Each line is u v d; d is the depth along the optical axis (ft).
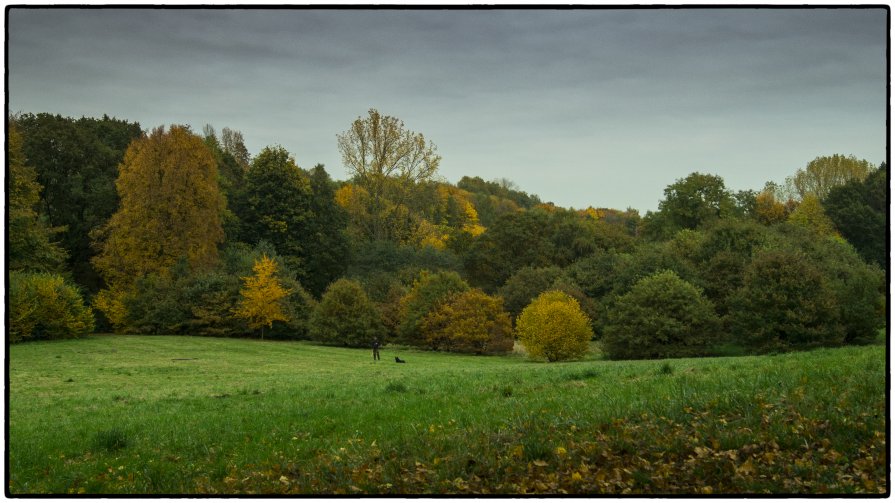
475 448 34.96
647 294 166.09
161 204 210.79
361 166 278.87
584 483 30.12
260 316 201.46
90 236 217.77
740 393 39.55
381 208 286.87
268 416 53.16
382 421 47.50
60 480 37.32
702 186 308.19
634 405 40.34
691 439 32.86
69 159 228.02
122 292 201.16
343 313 198.90
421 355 180.75
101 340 173.58
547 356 165.58
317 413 53.06
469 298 194.90
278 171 266.98
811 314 152.97
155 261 211.20
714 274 206.69
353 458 36.24
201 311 199.93
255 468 37.19
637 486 29.55
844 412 33.88
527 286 240.53
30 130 223.92
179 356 149.07
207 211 219.61
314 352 174.29
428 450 35.86
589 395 48.49
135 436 48.21
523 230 291.99
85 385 91.81
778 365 58.65
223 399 70.08
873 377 38.88
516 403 48.26
